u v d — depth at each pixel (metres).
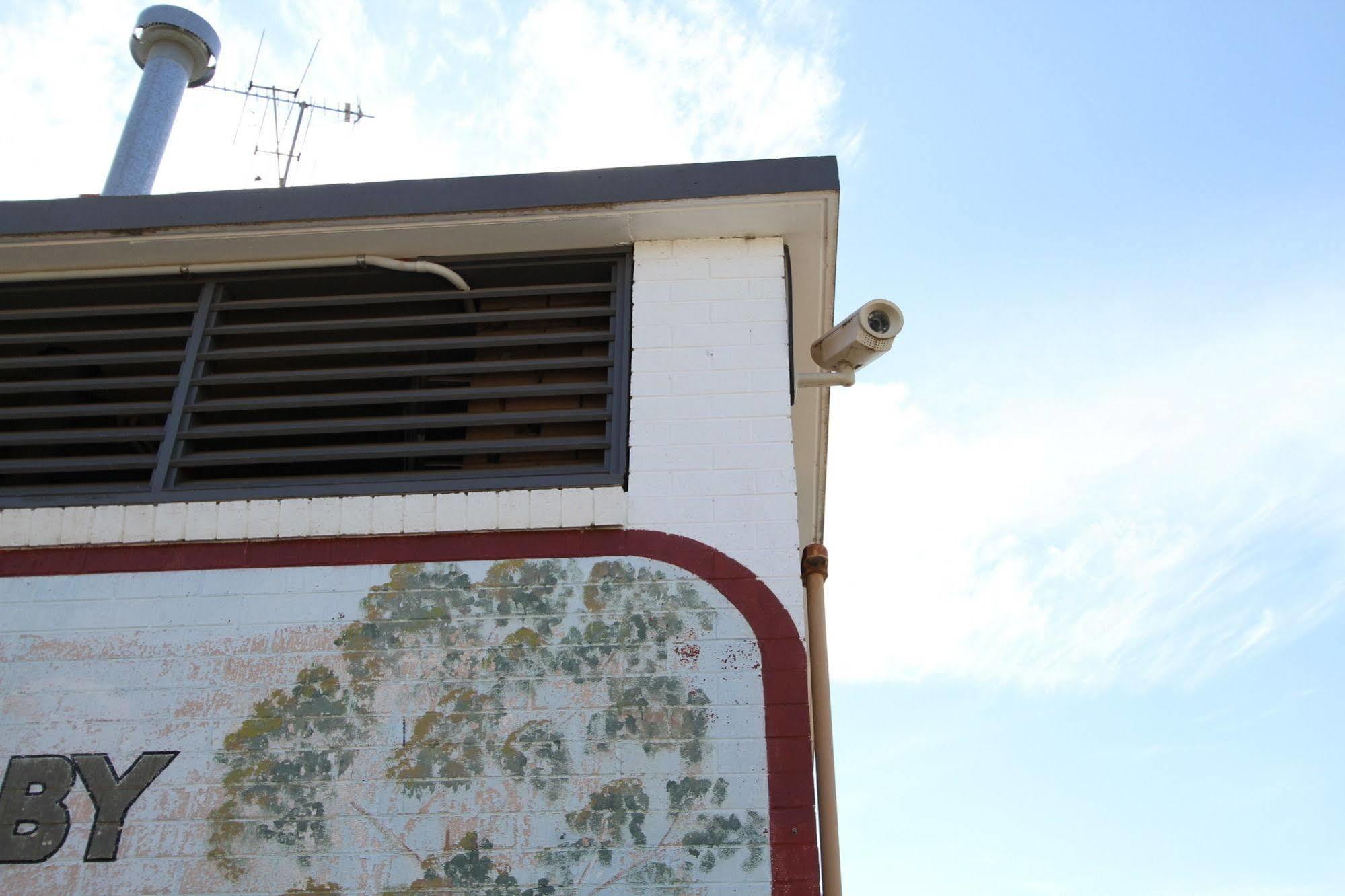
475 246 6.59
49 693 5.45
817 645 5.75
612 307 6.50
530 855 4.96
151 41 11.82
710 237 6.57
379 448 6.11
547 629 5.46
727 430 5.95
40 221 6.53
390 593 5.60
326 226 6.45
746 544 5.63
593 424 6.29
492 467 6.32
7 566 5.78
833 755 5.48
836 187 6.28
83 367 6.95
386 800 5.11
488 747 5.21
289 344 6.92
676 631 5.43
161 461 6.11
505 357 6.67
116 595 5.68
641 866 4.92
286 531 5.77
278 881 4.96
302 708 5.35
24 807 5.17
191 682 5.44
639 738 5.19
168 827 5.11
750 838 4.96
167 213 6.53
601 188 6.38
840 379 6.74
